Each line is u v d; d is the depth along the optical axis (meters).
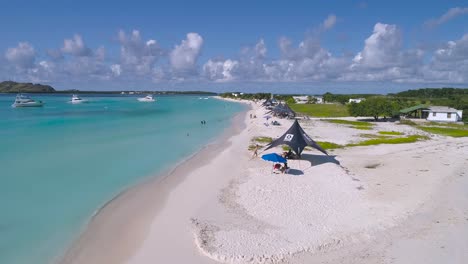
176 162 28.88
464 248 14.33
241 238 14.80
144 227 16.09
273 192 20.95
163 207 18.53
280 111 68.44
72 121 59.50
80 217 17.12
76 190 21.00
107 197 19.95
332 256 13.57
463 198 20.19
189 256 13.51
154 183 22.78
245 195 20.41
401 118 69.19
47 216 17.14
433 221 16.98
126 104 135.12
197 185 22.42
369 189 21.84
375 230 15.87
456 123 63.62
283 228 15.89
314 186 22.17
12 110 88.06
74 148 33.28
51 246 14.33
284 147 35.09
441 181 23.41
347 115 76.69
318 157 30.84
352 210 18.23
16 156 29.09
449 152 33.78
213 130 51.38
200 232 15.33
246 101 198.62
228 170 26.28
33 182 22.25
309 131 47.44
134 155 31.14
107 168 26.19
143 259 13.36
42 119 62.62
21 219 16.75
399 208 18.56
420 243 14.73
